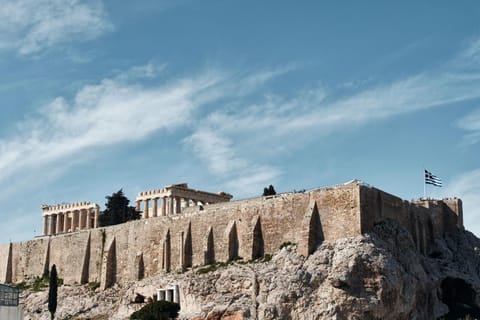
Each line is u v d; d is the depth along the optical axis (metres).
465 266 160.25
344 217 142.25
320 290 134.88
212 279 151.38
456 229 168.62
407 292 139.50
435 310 148.50
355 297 132.75
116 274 180.50
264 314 135.12
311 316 132.75
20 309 137.50
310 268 138.25
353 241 138.75
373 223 144.50
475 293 154.88
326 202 145.25
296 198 150.50
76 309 175.25
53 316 168.00
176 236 169.00
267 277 140.50
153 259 172.00
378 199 147.25
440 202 169.88
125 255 179.75
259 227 154.62
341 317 131.62
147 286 164.00
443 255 161.00
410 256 147.38
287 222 150.62
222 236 160.38
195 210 171.50
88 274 188.50
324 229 144.12
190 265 165.12
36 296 186.88
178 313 151.25
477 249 166.12
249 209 157.38
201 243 164.12
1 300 136.38
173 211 195.50
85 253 189.62
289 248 146.88
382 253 138.00
